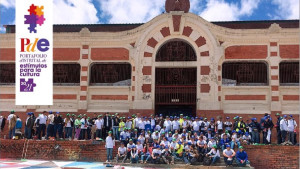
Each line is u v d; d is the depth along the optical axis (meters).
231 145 17.14
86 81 23.00
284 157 16.84
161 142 17.61
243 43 22.16
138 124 19.55
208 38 21.98
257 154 17.33
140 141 17.89
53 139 18.91
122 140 18.30
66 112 22.91
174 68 22.50
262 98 21.72
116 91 22.91
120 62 23.08
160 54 22.55
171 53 22.42
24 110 23.06
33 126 20.36
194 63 22.02
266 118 18.75
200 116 21.44
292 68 22.02
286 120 18.56
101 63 23.36
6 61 23.72
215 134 18.59
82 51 23.30
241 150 16.25
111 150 17.53
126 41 23.03
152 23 22.50
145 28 22.58
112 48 23.16
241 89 21.94
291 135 18.08
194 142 17.41
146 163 16.97
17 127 19.81
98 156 18.23
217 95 21.50
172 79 22.52
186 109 24.34
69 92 23.19
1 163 16.70
